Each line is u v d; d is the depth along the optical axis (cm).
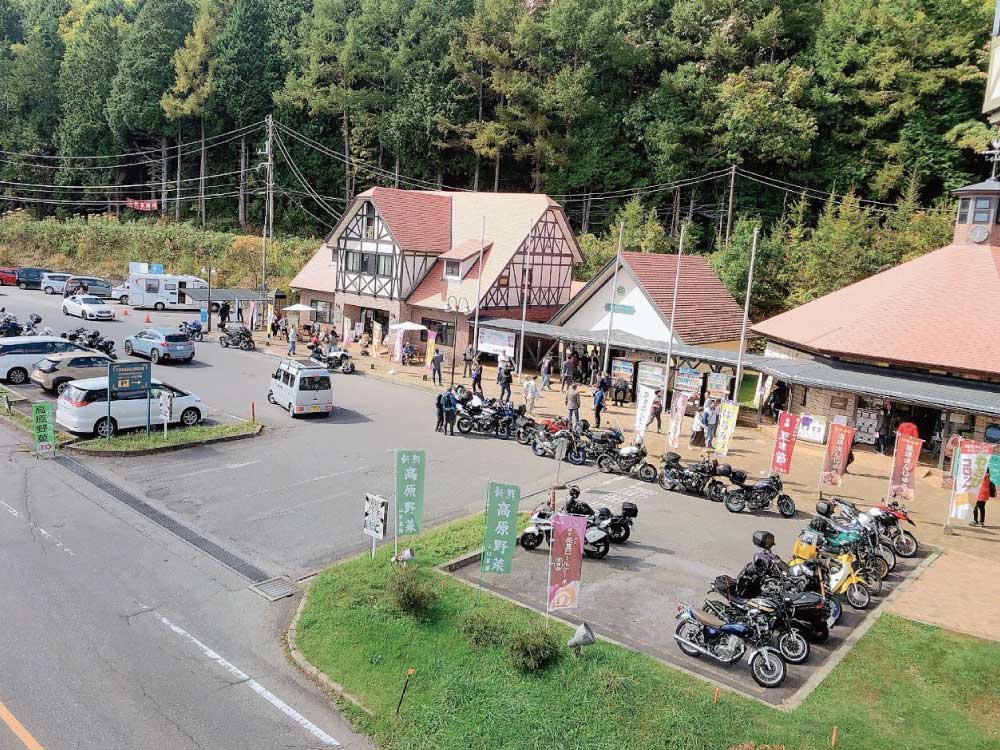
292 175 6638
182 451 2261
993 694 1123
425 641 1217
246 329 4134
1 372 2966
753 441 2755
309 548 1619
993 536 1856
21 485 1877
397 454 1466
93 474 2006
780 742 982
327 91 6288
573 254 4331
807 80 5188
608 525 1659
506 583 1480
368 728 1025
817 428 2684
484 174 6519
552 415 2909
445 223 4362
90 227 6744
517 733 990
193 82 6412
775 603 1231
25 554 1493
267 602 1377
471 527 1730
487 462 2311
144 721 1010
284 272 5919
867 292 2992
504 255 3981
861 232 4566
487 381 3522
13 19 8319
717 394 2844
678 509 1969
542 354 4047
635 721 1019
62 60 7606
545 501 1966
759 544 1382
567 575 1247
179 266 6259
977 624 1360
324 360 3619
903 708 1079
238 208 6944
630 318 3466
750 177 5403
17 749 936
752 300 4834
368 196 4162
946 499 2153
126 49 6850
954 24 5106
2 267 6400
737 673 1183
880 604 1438
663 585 1498
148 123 6619
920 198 5119
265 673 1146
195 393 2994
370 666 1158
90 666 1132
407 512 1495
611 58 5803
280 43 6656
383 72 6131
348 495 1955
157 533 1653
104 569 1460
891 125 5250
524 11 6062
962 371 2461
